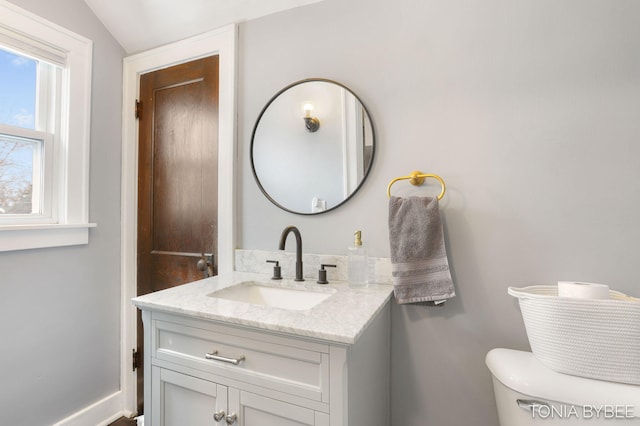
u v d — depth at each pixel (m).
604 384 0.75
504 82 1.06
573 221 0.98
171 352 0.95
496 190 1.07
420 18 1.17
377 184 1.23
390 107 1.21
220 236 1.50
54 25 1.43
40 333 1.40
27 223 1.39
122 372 1.73
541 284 1.01
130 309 1.73
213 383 0.88
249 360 0.83
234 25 1.48
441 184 1.14
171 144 1.66
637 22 0.93
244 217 1.48
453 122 1.12
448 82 1.13
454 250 1.11
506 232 1.05
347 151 1.27
